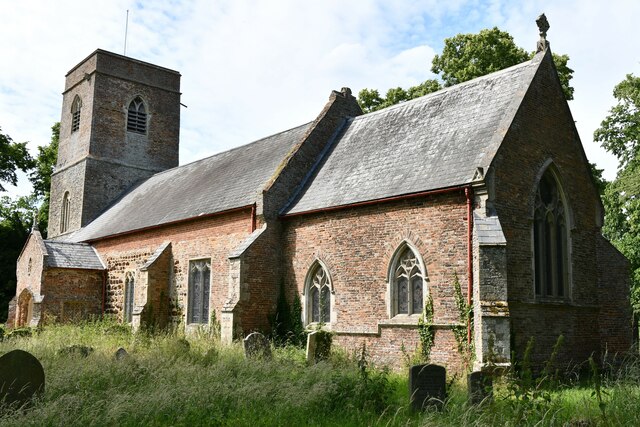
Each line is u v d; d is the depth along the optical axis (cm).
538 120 2067
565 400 1250
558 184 2122
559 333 1980
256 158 2959
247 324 2291
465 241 1831
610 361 2150
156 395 1180
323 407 1193
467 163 1930
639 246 3488
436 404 1175
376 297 2056
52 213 4459
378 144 2444
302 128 2908
